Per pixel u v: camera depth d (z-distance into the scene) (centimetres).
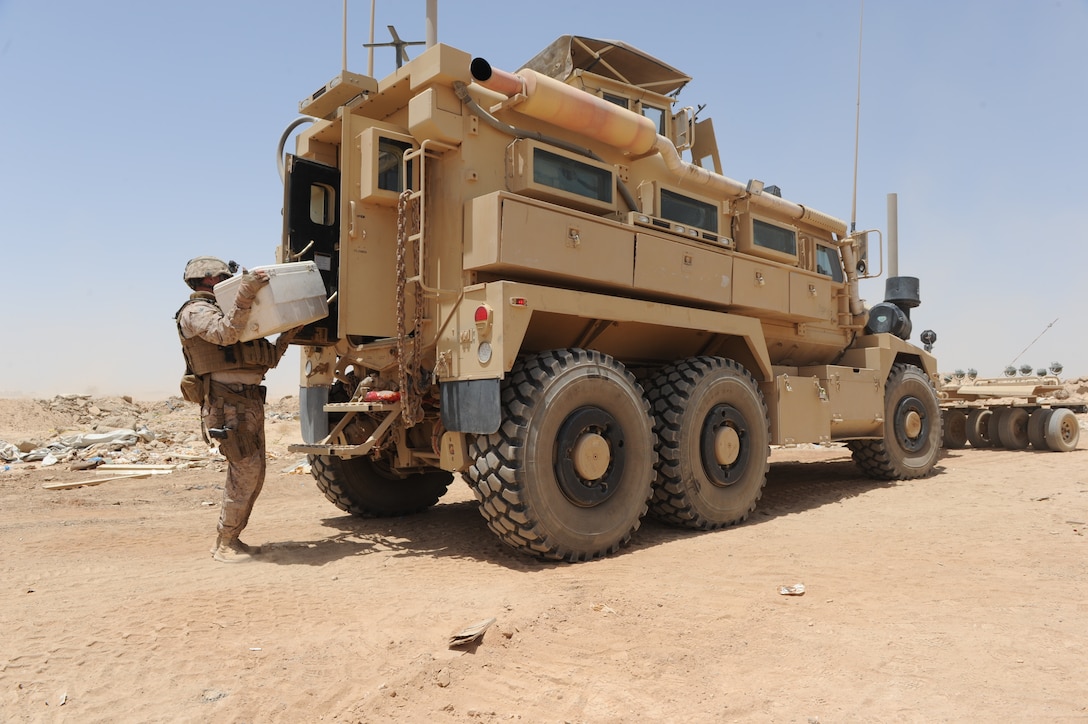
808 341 746
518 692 256
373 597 367
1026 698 245
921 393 851
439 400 510
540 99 493
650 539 526
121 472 991
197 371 450
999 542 482
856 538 508
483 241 454
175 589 376
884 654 286
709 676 268
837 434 740
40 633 306
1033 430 1076
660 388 552
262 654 287
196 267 475
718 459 563
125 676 265
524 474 434
